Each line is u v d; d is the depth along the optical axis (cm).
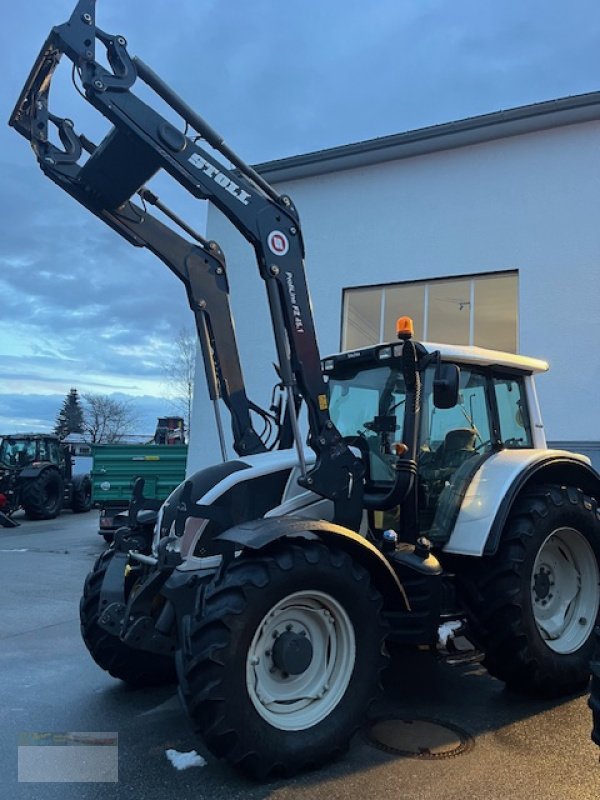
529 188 947
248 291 1158
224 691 289
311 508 378
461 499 414
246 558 314
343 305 1101
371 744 342
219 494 362
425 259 1026
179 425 2153
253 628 299
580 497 445
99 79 351
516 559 397
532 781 303
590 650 429
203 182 365
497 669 409
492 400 458
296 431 364
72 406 6675
